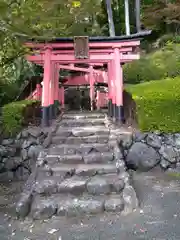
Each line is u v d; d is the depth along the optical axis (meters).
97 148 5.41
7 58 5.52
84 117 8.39
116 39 7.26
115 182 4.27
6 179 6.29
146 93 5.97
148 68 9.98
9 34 4.45
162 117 5.86
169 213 3.71
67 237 3.21
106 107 14.84
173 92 5.89
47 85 7.48
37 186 4.25
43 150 5.48
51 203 3.87
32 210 3.82
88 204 3.85
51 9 3.95
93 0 4.32
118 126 6.96
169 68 9.20
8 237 3.27
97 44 7.37
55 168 4.73
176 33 11.84
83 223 3.56
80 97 17.53
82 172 4.61
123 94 8.30
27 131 6.58
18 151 6.48
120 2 10.95
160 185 4.88
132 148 5.87
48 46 7.34
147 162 5.77
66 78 15.05
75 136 6.16
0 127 6.70
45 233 3.34
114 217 3.68
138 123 6.02
